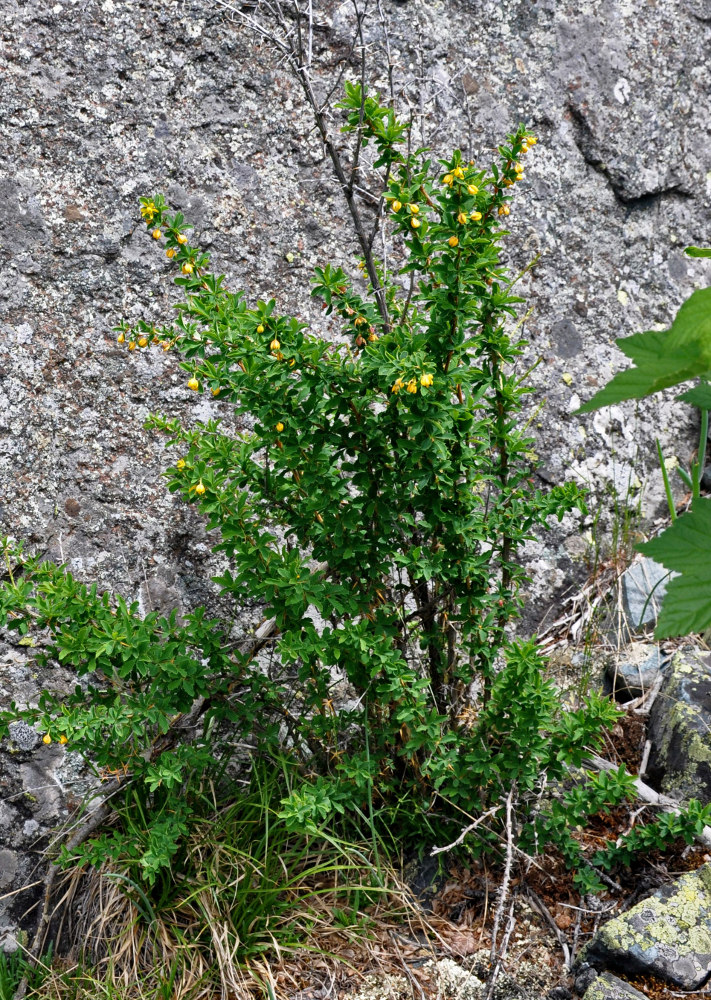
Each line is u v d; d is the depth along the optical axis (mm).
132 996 2322
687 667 2848
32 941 2652
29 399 2730
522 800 2533
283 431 2188
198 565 2920
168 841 2305
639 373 687
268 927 2395
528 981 2236
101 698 2416
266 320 2064
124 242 2812
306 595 2193
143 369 2832
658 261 3646
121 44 2791
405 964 2289
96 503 2803
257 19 2943
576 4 3465
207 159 2914
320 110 2354
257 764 2701
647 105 3553
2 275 2705
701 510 774
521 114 3396
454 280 2051
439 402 2053
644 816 2559
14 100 2699
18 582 2408
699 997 2086
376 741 2580
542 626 3299
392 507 2322
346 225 3123
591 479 3418
